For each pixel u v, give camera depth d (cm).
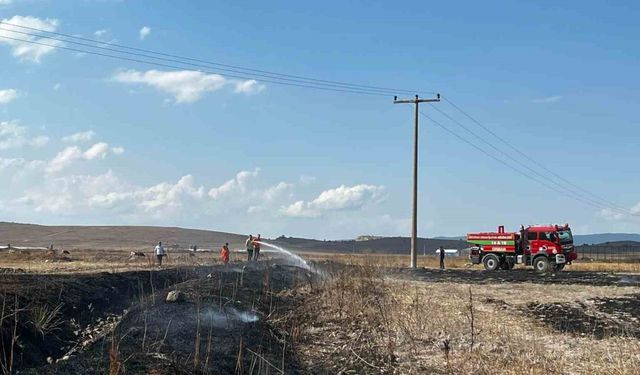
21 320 1270
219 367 1168
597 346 1527
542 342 1569
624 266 5281
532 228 4541
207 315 1473
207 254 6359
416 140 4616
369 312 1856
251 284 2211
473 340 1538
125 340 1215
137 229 12712
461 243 12125
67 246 9325
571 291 2655
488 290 2653
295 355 1416
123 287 1973
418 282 2955
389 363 1380
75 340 1371
